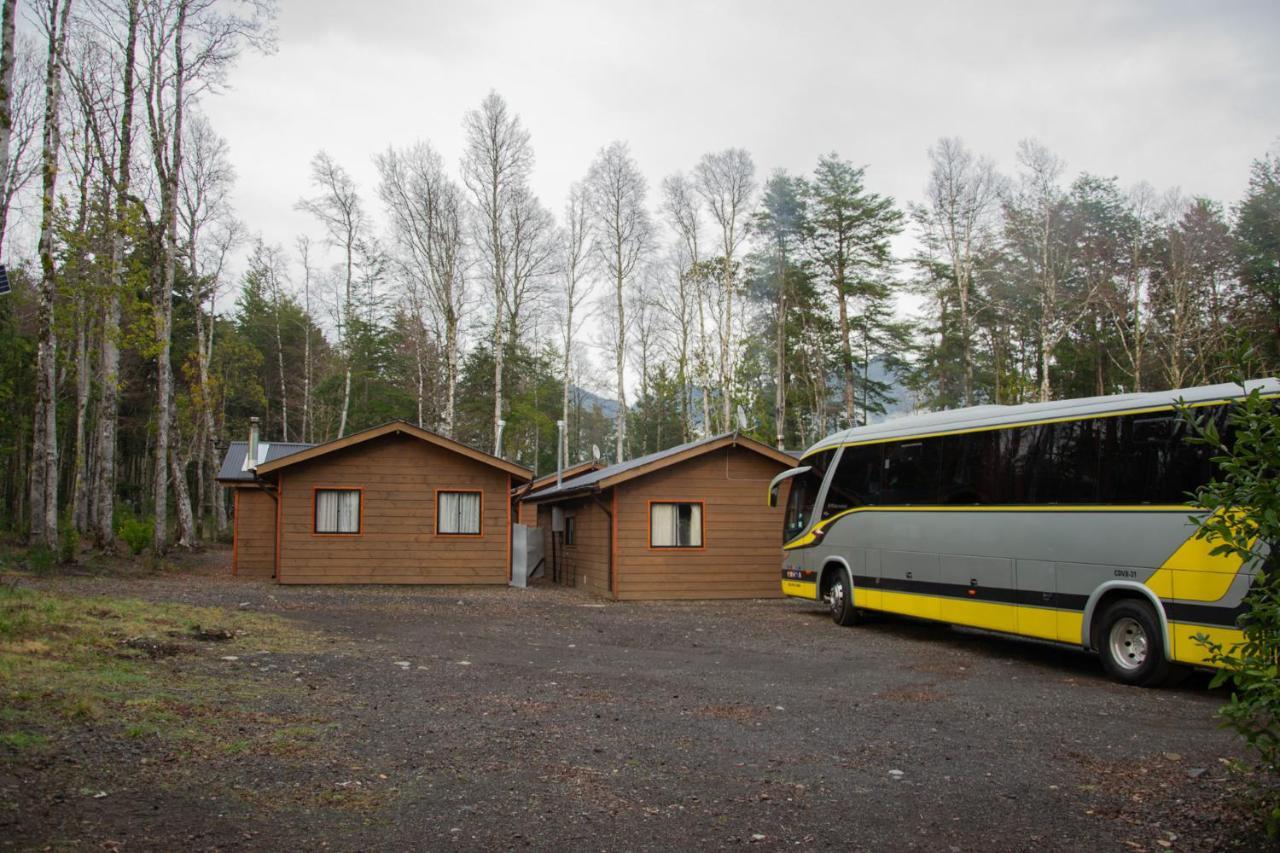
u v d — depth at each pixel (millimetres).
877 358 47906
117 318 23562
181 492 31797
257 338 57062
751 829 4906
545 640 12742
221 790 5160
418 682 8930
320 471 21688
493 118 37531
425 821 4859
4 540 25609
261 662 9398
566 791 5477
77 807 4652
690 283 45594
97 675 7680
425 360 50062
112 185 23453
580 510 23547
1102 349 40750
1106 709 8633
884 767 6254
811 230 43219
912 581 13867
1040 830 4953
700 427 56969
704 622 15836
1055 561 11211
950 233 39094
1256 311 35281
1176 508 9742
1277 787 5273
